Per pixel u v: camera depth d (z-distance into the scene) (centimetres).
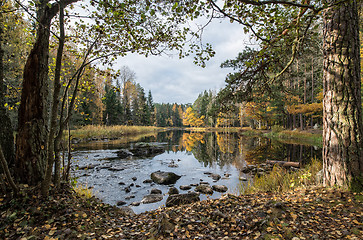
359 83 375
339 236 231
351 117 366
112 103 3747
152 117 7150
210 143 2380
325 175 404
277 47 346
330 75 393
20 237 238
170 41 377
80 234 262
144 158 1338
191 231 285
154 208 532
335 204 313
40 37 364
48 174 301
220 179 853
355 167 352
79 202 354
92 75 441
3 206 278
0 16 368
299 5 242
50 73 448
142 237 280
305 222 270
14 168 339
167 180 794
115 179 821
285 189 518
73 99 353
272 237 241
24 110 351
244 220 297
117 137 2608
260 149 1672
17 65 704
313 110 2295
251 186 648
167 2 247
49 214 287
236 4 258
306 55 534
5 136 365
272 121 3778
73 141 1902
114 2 268
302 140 2144
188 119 8725
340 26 377
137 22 313
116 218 374
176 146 2127
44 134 373
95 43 376
